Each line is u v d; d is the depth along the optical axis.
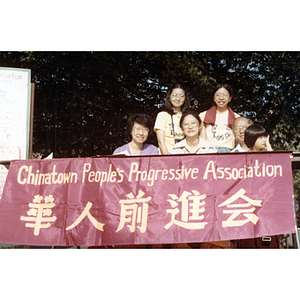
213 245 4.95
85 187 4.55
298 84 7.99
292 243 5.10
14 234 4.53
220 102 7.09
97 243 4.38
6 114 6.04
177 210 4.32
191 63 7.92
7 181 4.67
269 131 7.92
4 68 6.07
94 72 8.00
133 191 4.44
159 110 7.87
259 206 4.21
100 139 7.93
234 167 4.36
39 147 7.87
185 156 4.45
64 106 7.95
